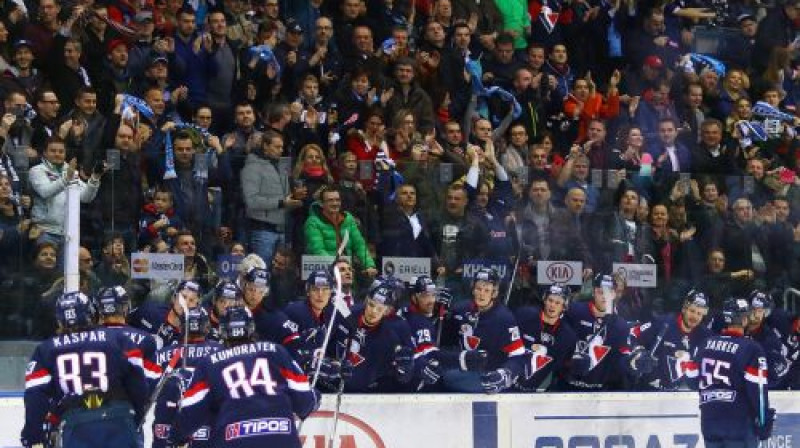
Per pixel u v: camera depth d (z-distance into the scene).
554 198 30.94
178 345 25.89
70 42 34.00
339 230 29.25
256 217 28.77
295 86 36.97
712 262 32.12
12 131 31.11
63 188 27.06
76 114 32.50
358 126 35.69
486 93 38.31
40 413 23.45
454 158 35.00
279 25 37.75
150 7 36.84
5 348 26.86
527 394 29.89
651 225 31.64
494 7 40.56
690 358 31.47
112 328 23.97
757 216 32.56
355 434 28.50
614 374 31.09
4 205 26.84
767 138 39.50
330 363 27.64
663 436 31.09
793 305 32.81
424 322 29.25
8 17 34.19
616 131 39.97
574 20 41.41
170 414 24.89
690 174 32.06
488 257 30.36
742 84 42.09
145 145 28.81
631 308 31.45
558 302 30.09
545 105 39.25
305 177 29.22
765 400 28.66
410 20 40.03
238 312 23.77
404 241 29.81
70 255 27.00
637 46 41.69
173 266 27.97
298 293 28.95
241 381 23.41
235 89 36.22
